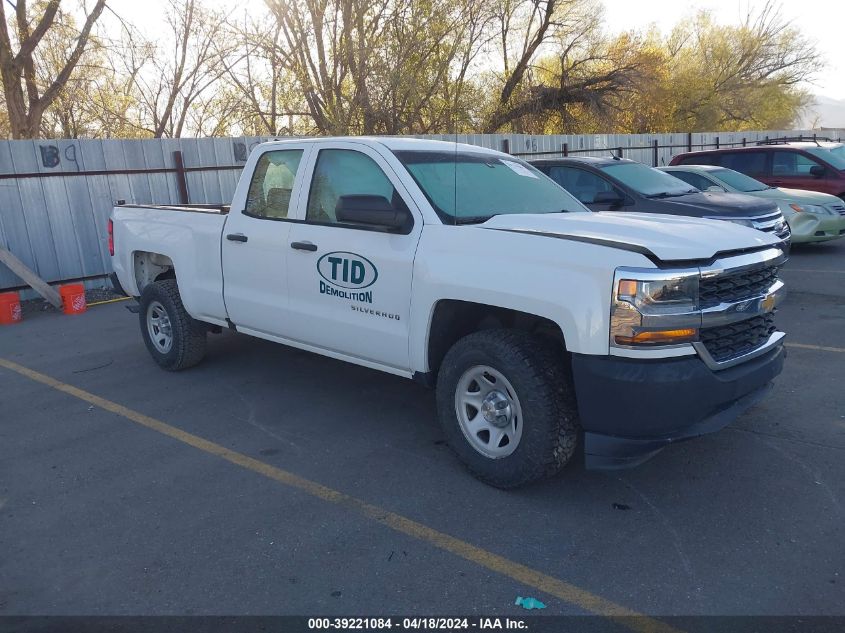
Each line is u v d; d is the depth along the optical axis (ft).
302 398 18.76
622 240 11.94
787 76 126.31
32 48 55.98
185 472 14.49
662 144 71.82
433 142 16.52
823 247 41.73
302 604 10.11
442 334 14.02
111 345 24.72
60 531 12.27
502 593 10.28
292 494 13.43
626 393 11.31
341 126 59.98
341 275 15.31
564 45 93.76
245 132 66.54
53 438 16.44
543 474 12.61
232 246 17.98
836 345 21.89
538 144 57.21
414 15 58.85
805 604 9.80
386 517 12.50
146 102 67.62
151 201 36.32
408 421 17.03
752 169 45.37
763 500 12.72
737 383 12.07
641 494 13.10
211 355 22.84
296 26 59.93
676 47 124.26
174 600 10.27
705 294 11.86
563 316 11.69
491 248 12.85
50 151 32.30
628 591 10.24
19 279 31.58
